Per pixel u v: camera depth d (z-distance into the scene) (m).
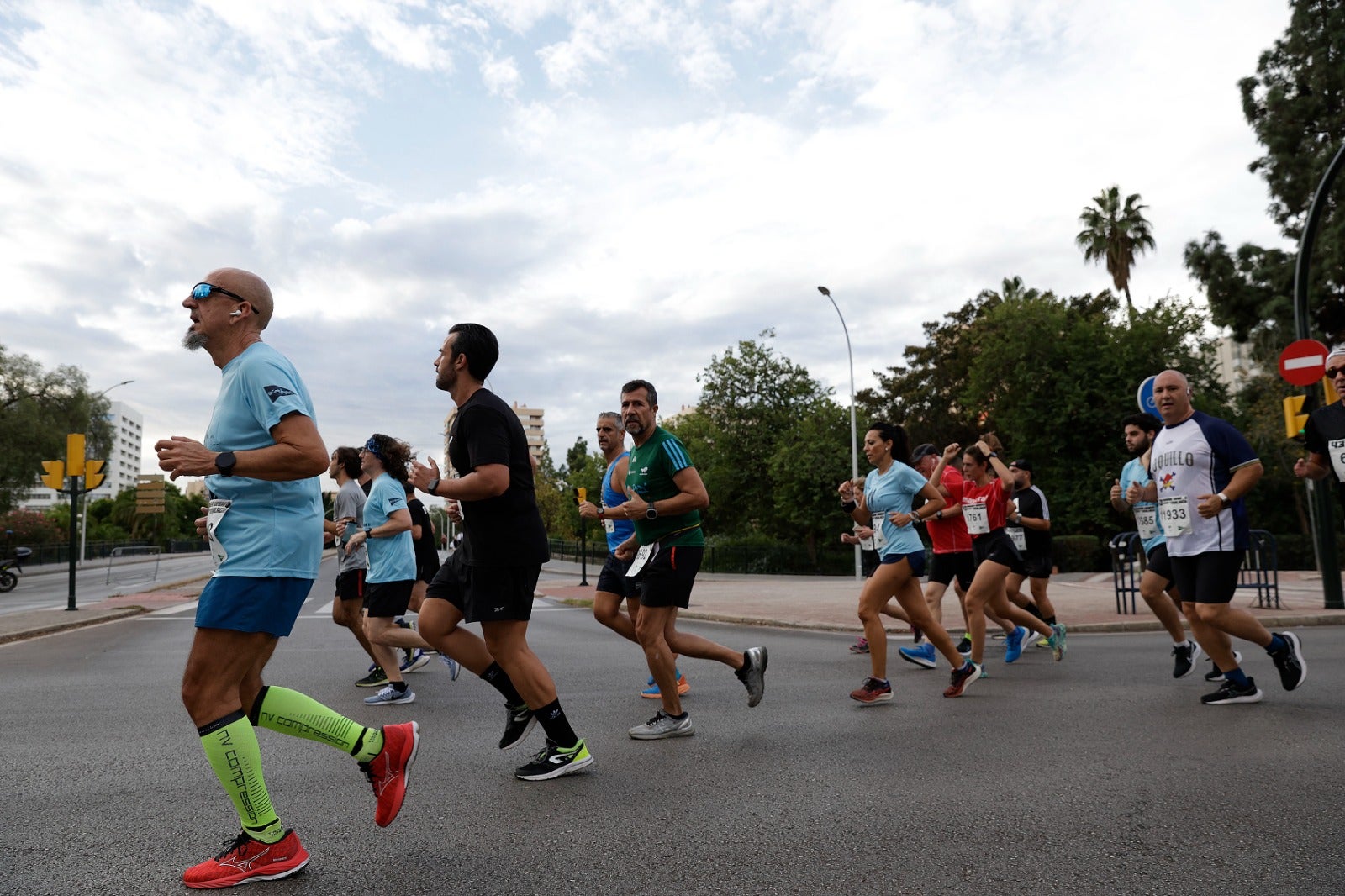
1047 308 35.69
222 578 2.86
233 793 2.79
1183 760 4.23
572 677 7.37
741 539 43.59
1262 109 31.05
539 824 3.35
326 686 7.21
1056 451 34.31
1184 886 2.71
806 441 38.75
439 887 2.73
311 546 3.03
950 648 6.12
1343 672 6.89
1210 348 34.84
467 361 4.00
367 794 3.77
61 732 5.20
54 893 2.71
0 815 3.51
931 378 47.84
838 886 2.74
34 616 13.38
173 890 2.73
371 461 6.52
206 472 2.79
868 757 4.38
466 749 4.69
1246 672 6.98
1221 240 31.59
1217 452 5.60
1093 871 2.85
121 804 3.67
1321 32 29.61
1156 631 11.27
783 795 3.72
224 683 2.85
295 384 3.02
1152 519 7.35
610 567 6.23
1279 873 2.80
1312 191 29.06
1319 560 12.70
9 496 46.03
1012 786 3.83
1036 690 6.39
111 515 99.94
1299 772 3.96
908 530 6.00
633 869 2.88
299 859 2.83
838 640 10.55
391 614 6.36
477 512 3.92
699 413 44.72
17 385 45.34
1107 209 40.31
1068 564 29.08
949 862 2.93
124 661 8.73
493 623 3.94
